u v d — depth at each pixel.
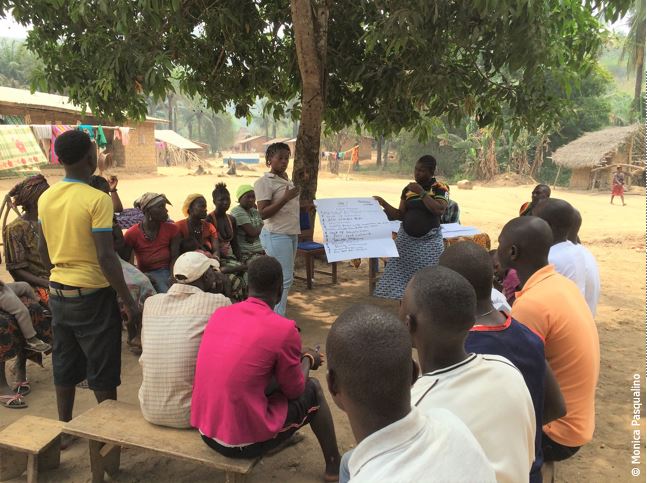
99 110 6.41
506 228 2.37
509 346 1.80
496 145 34.31
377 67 6.59
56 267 3.12
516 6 4.44
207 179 30.22
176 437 2.72
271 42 7.47
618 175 20.72
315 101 6.35
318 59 6.29
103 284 3.11
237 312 2.65
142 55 5.23
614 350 5.07
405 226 5.20
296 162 6.71
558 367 2.22
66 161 2.98
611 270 8.50
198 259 3.03
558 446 2.31
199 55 6.85
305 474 3.16
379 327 1.16
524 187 29.25
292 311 6.07
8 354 3.89
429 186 5.16
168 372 2.75
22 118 22.09
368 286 7.14
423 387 1.53
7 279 6.91
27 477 2.99
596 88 33.06
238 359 2.49
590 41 5.51
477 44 5.21
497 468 1.46
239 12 6.38
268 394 2.79
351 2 6.60
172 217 13.68
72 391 3.36
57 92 6.62
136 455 3.33
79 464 3.20
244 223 5.96
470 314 1.51
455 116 6.39
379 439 1.10
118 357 3.25
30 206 4.36
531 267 2.33
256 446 2.57
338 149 43.22
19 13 5.69
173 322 2.82
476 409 1.48
